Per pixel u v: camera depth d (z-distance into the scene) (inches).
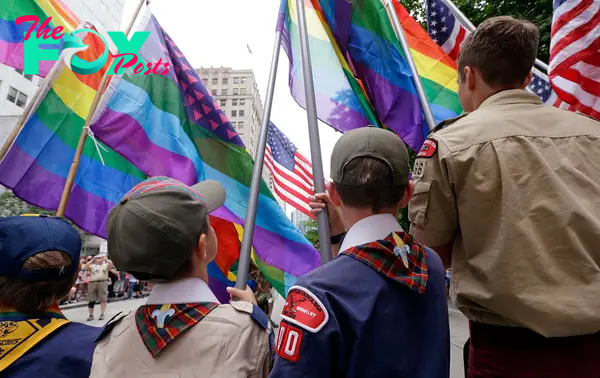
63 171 121.2
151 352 45.1
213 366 44.3
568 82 91.4
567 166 48.1
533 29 58.8
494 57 58.1
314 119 83.0
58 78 126.3
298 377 36.2
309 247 145.0
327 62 125.0
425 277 43.6
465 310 52.1
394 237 44.6
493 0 272.8
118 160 132.1
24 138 116.7
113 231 49.6
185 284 50.5
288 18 125.7
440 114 132.1
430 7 148.2
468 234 49.8
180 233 48.8
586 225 44.0
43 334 54.5
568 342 44.9
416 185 54.8
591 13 90.9
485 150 50.4
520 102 55.3
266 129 88.6
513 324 46.4
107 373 45.6
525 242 44.9
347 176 46.2
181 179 127.1
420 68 137.3
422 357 40.1
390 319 39.9
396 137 49.1
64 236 58.9
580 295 42.1
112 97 124.6
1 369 51.5
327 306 38.5
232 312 49.4
